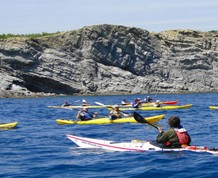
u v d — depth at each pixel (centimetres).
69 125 2733
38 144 1788
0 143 1861
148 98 5044
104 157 1334
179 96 8356
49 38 9706
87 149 1505
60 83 9219
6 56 9075
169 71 10306
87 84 9462
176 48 10562
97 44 9856
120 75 9700
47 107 5238
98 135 2134
